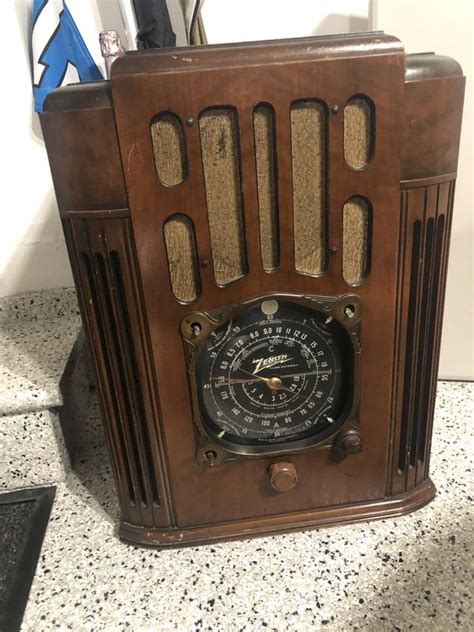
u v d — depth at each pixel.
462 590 0.56
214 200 0.50
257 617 0.54
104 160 0.47
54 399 0.72
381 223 0.51
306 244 0.52
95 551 0.64
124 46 0.87
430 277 0.55
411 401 0.60
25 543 0.65
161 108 0.46
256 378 0.56
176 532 0.63
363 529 0.63
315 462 0.61
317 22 0.88
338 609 0.54
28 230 0.95
